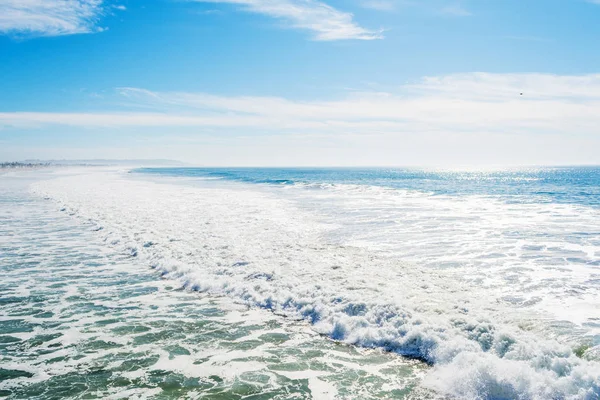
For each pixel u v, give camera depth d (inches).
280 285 366.0
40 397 205.6
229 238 582.6
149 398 205.3
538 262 447.2
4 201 1112.2
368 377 226.2
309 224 711.1
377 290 340.2
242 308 336.5
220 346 267.0
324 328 291.4
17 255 513.7
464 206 992.2
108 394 208.7
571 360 213.0
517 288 354.0
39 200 1145.4
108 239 601.3
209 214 840.9
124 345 267.0
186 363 243.4
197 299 358.6
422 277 385.1
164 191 1508.4
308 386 217.5
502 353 231.6
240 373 232.1
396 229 660.1
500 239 577.0
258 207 973.8
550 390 193.8
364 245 538.0
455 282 369.7
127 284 399.9
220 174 4028.1
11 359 247.0
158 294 371.2
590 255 480.1
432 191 1540.4
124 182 2194.9
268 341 274.4
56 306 338.6
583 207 965.8
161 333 286.4
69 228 700.0
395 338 263.1
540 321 275.9
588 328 264.7
